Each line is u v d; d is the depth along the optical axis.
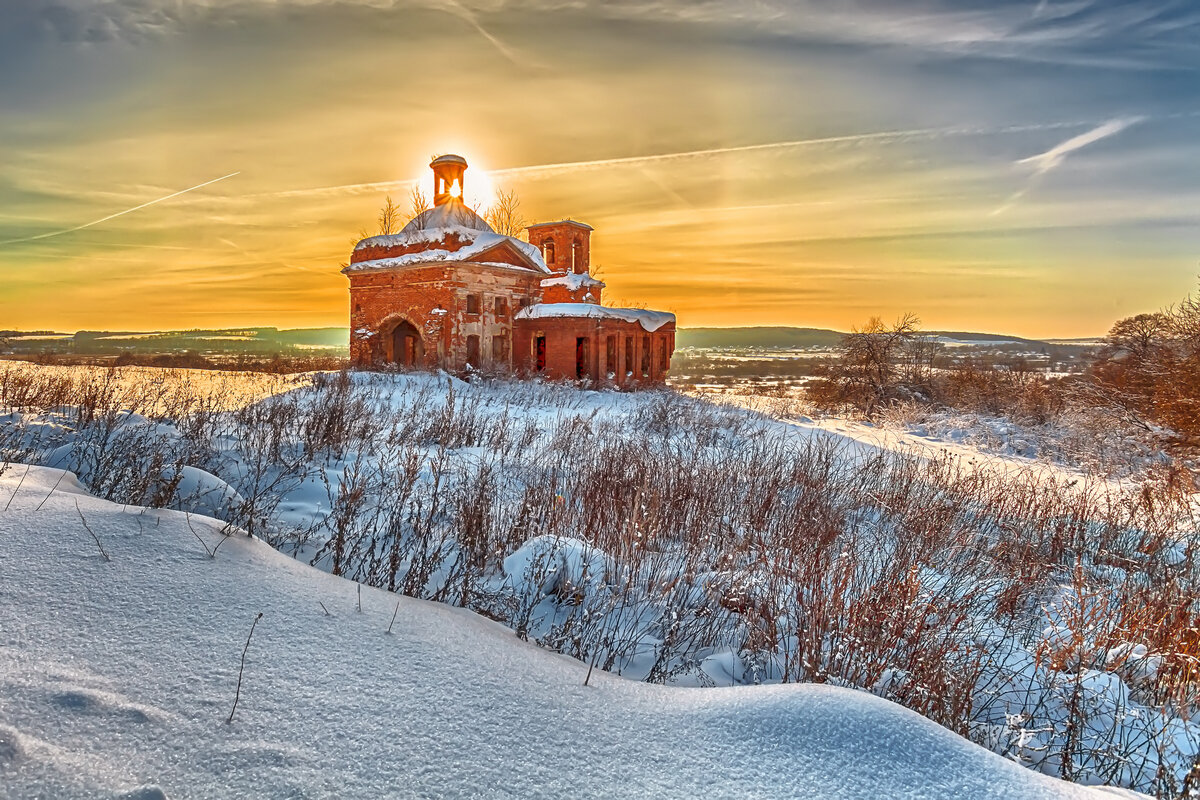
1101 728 3.50
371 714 2.16
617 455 9.30
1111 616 4.70
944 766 2.19
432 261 28.69
